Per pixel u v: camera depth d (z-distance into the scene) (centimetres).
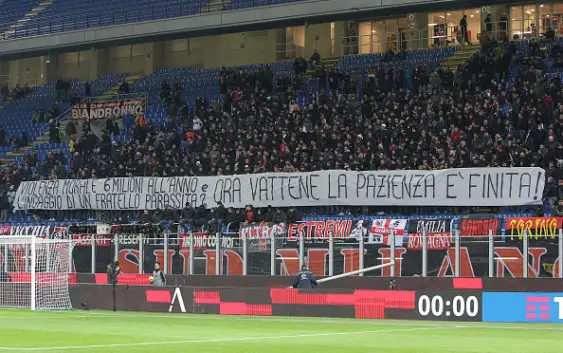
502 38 4750
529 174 3353
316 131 4009
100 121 5178
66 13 6034
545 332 1867
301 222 3438
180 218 3912
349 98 4238
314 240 3058
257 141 4116
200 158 4184
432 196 3522
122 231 3803
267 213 3591
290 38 5531
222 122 4344
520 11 4744
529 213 3344
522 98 3678
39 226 3994
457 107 3797
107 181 4266
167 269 3300
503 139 3591
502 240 2783
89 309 2830
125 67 6156
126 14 5306
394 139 3791
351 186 3681
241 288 2555
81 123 5206
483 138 3534
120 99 5412
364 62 4928
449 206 3541
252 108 4400
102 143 4606
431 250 2881
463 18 4678
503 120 3616
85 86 5550
